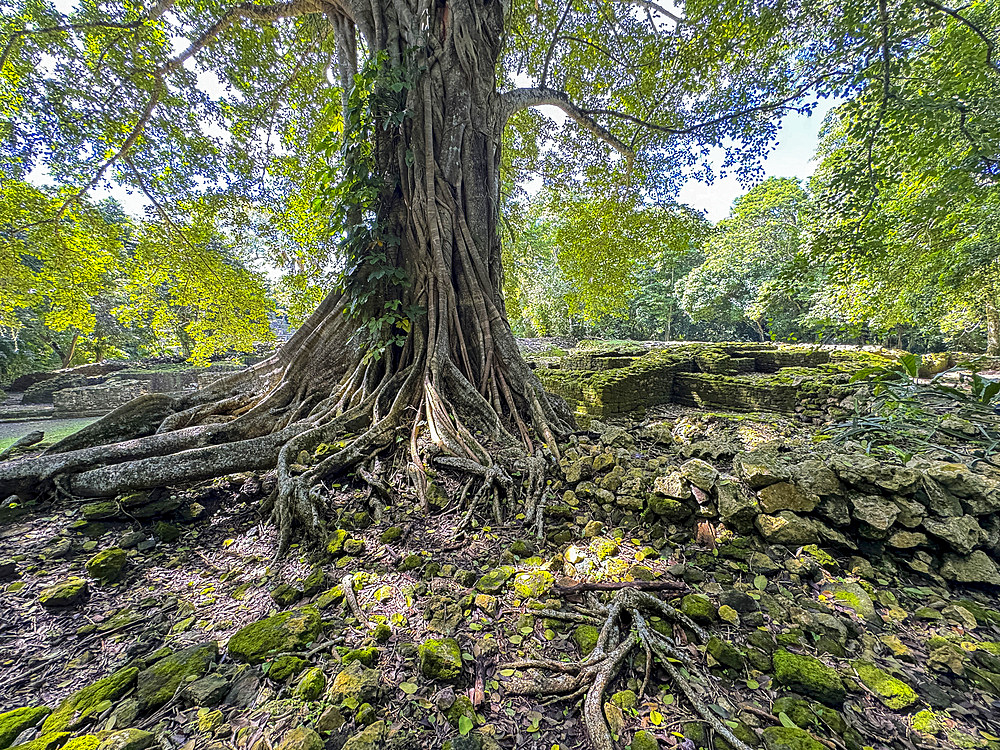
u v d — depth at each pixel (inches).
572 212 377.4
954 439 152.2
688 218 340.2
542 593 88.5
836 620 77.9
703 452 146.9
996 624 79.1
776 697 64.4
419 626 78.6
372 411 162.7
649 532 111.4
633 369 318.3
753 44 230.4
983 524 101.4
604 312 450.6
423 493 124.6
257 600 86.8
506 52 308.2
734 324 1050.1
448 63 182.5
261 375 192.7
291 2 230.2
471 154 192.2
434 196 179.8
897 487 100.3
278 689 63.7
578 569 97.0
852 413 217.6
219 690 62.7
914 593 89.9
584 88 322.7
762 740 56.9
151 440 136.9
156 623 79.4
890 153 203.8
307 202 296.5
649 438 179.0
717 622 79.5
